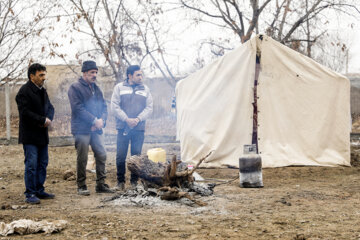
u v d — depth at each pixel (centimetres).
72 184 852
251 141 1032
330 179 872
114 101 774
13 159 1245
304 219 524
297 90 1038
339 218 529
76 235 466
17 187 813
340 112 1030
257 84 1038
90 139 730
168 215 556
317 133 1029
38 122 649
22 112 648
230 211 573
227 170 996
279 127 1032
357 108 2536
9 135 1662
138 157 688
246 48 1040
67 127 1748
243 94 1038
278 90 1039
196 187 694
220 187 786
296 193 709
